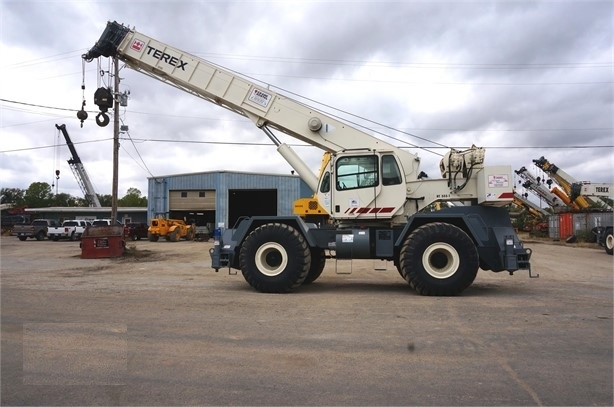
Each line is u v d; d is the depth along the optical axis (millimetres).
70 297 9508
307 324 7027
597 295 9828
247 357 5449
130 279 12836
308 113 12031
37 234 42906
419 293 9852
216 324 7023
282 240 10141
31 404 4203
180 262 18750
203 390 4484
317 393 4406
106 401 4250
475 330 6668
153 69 12992
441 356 5480
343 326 6898
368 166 10656
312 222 11461
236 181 43406
